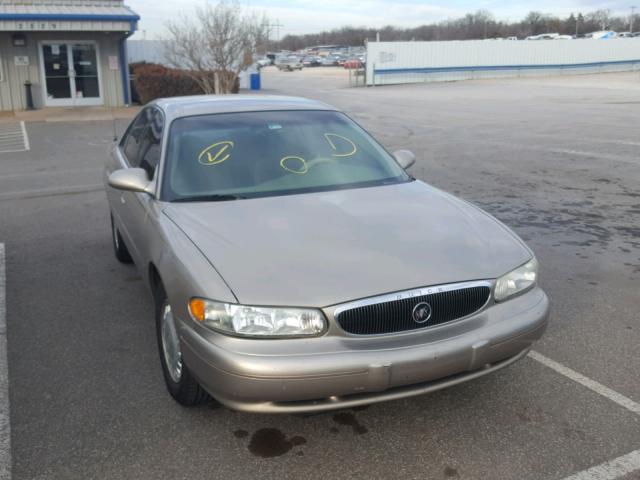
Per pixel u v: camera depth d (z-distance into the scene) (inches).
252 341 109.4
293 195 150.6
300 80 1724.9
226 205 144.5
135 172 158.2
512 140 556.4
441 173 408.8
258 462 117.8
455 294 118.0
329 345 109.7
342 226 133.0
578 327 175.5
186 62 1073.5
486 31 4603.8
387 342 112.2
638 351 160.7
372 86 1472.7
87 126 729.6
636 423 128.5
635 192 346.6
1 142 609.6
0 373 151.9
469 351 114.8
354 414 132.9
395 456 119.2
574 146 510.9
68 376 150.2
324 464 117.1
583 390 141.5
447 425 128.6
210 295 112.3
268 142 168.1
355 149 174.2
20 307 193.0
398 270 117.6
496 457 118.3
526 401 137.0
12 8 857.5
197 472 115.0
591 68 1809.8
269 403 110.4
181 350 122.1
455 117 768.3
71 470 115.4
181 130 168.7
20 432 127.4
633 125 637.3
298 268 116.8
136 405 137.2
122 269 228.1
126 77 936.9
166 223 138.6
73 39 902.4
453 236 131.7
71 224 295.1
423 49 1544.0
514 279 125.9
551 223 286.5
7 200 349.4
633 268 225.3
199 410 135.1
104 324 179.9
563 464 116.0
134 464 117.2
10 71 884.6
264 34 1019.3
